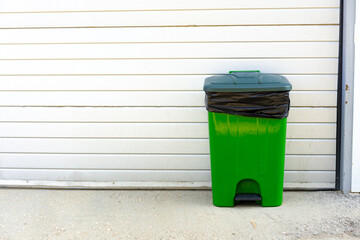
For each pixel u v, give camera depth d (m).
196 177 2.81
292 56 2.67
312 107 2.70
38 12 2.71
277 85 2.36
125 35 2.70
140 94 2.76
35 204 2.64
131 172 2.83
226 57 2.69
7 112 2.81
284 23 2.64
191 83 2.72
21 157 2.85
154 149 2.80
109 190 2.82
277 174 2.49
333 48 2.64
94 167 2.84
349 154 2.68
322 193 2.73
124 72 2.74
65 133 2.82
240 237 2.25
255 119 2.42
